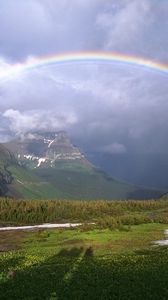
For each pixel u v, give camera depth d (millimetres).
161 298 27906
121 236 86000
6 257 55750
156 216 145125
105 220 121312
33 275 37969
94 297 28625
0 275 38250
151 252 58906
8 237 101812
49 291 30797
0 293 30625
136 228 104875
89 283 33312
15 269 42656
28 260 51469
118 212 199125
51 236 94500
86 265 43656
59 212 187000
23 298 29000
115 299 27953
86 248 68500
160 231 98312
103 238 82500
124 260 46812
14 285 33469
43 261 49969
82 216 185125
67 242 78812
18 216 168500
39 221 167250
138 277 34844
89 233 93750
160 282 32719
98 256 55938
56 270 40594
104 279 34656
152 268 39406
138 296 28438
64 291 30703
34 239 91500
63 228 117312
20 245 81938
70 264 45250
